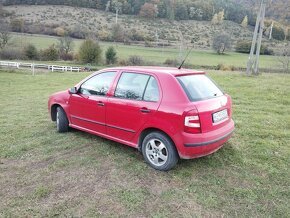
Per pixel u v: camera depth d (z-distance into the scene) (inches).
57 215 140.9
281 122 293.1
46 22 3732.8
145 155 190.2
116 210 144.6
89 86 229.6
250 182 170.7
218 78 664.4
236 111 344.2
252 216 140.7
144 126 186.1
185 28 3905.0
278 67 1503.4
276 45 2112.5
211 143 174.2
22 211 144.1
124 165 191.8
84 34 3275.1
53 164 194.4
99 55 2101.4
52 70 1434.5
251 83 563.2
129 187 165.2
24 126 290.4
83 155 208.7
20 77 1016.2
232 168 187.9
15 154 212.4
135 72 201.0
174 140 171.5
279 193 159.6
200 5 4227.4
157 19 4347.9
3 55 2089.1
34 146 228.4
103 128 217.0
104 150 217.0
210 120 176.2
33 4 4429.1
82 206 147.8
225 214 142.0
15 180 173.8
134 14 4658.0
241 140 239.0
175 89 177.3
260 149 218.7
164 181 171.5
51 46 2239.2
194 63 1920.5
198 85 189.3
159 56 2265.0
